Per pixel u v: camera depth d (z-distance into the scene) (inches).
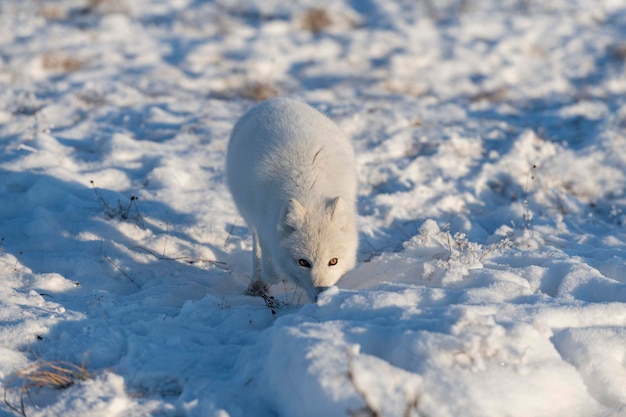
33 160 457.4
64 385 210.5
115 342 234.7
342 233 278.4
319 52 776.9
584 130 575.5
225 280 342.3
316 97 640.4
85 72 669.3
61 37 764.6
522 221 406.9
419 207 434.0
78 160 475.5
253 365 208.5
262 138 313.6
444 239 348.2
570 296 257.1
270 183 300.2
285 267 292.5
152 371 211.0
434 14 926.4
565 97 666.8
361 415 166.9
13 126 523.8
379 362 185.9
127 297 299.7
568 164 498.6
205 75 684.1
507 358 191.9
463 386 182.4
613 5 975.0
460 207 439.5
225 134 535.2
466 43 804.0
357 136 545.3
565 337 213.9
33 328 245.4
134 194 427.5
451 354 191.3
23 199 404.8
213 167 477.1
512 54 778.8
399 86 682.2
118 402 195.0
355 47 788.6
